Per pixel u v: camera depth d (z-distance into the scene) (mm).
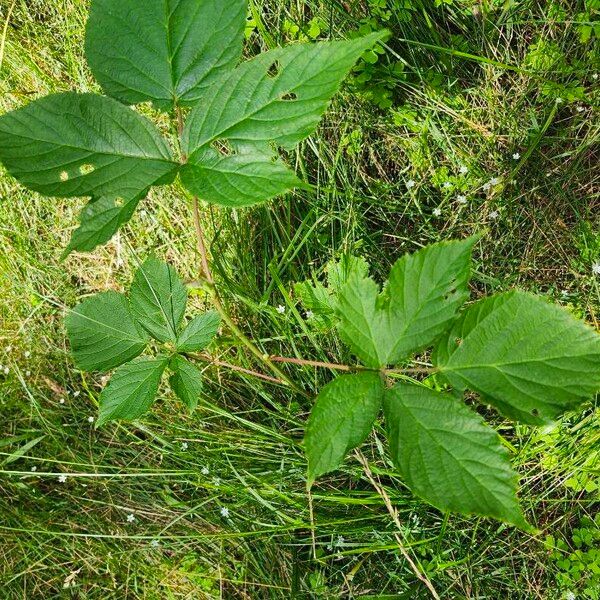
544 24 706
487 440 351
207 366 648
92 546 675
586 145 655
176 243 737
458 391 368
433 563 596
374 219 721
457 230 693
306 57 364
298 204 711
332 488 636
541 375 355
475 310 370
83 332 476
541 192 683
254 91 371
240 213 703
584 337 353
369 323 382
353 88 706
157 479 680
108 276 767
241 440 654
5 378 760
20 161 364
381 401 373
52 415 727
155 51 387
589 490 590
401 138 713
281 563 637
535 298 362
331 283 606
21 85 810
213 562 654
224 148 719
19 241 769
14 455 688
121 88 392
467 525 606
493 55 717
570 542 601
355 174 725
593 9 674
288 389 660
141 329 478
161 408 697
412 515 606
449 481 349
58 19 813
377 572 621
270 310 638
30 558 687
